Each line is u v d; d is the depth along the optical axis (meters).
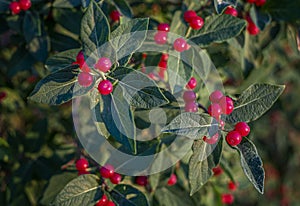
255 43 0.53
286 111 0.80
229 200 0.59
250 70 0.53
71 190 0.42
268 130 0.82
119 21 0.45
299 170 0.93
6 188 0.55
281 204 0.92
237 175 0.56
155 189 0.50
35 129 0.55
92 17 0.37
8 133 0.57
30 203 0.55
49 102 0.37
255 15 0.49
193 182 0.38
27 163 0.54
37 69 0.54
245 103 0.39
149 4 0.52
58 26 0.51
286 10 0.51
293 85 0.77
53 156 0.54
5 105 0.61
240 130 0.38
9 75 0.52
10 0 0.49
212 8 0.47
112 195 0.43
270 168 0.89
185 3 0.47
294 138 0.87
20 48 0.52
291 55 0.66
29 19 0.49
